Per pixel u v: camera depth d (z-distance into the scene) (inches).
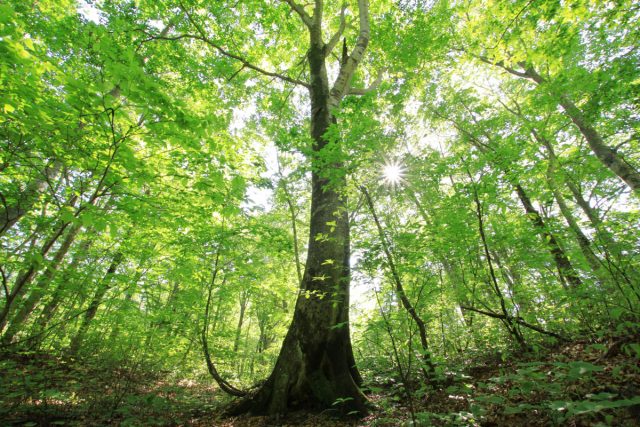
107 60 106.0
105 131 118.2
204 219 233.5
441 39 405.4
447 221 217.5
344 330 199.8
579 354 164.6
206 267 272.4
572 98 295.4
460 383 163.5
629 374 116.8
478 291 248.4
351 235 212.8
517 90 501.4
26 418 155.9
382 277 182.7
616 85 233.9
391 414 152.2
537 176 255.0
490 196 214.5
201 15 364.2
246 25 414.3
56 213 144.5
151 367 248.2
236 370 407.5
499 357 216.4
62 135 117.6
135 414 181.5
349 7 452.8
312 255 223.0
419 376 208.2
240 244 304.3
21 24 100.0
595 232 176.6
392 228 194.4
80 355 243.0
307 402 181.5
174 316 257.3
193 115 126.3
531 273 263.6
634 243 158.7
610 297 168.9
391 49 424.2
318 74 309.1
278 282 376.8
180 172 186.4
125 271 295.3
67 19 257.4
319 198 244.8
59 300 231.9
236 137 201.3
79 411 171.3
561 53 224.1
